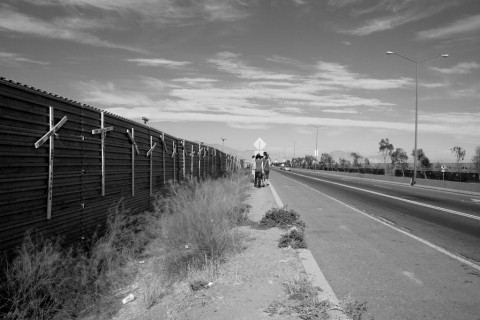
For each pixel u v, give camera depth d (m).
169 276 7.07
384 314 5.20
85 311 5.90
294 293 5.62
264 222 11.34
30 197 5.63
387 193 25.17
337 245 9.31
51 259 5.55
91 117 7.57
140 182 10.77
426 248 9.09
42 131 5.91
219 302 5.48
